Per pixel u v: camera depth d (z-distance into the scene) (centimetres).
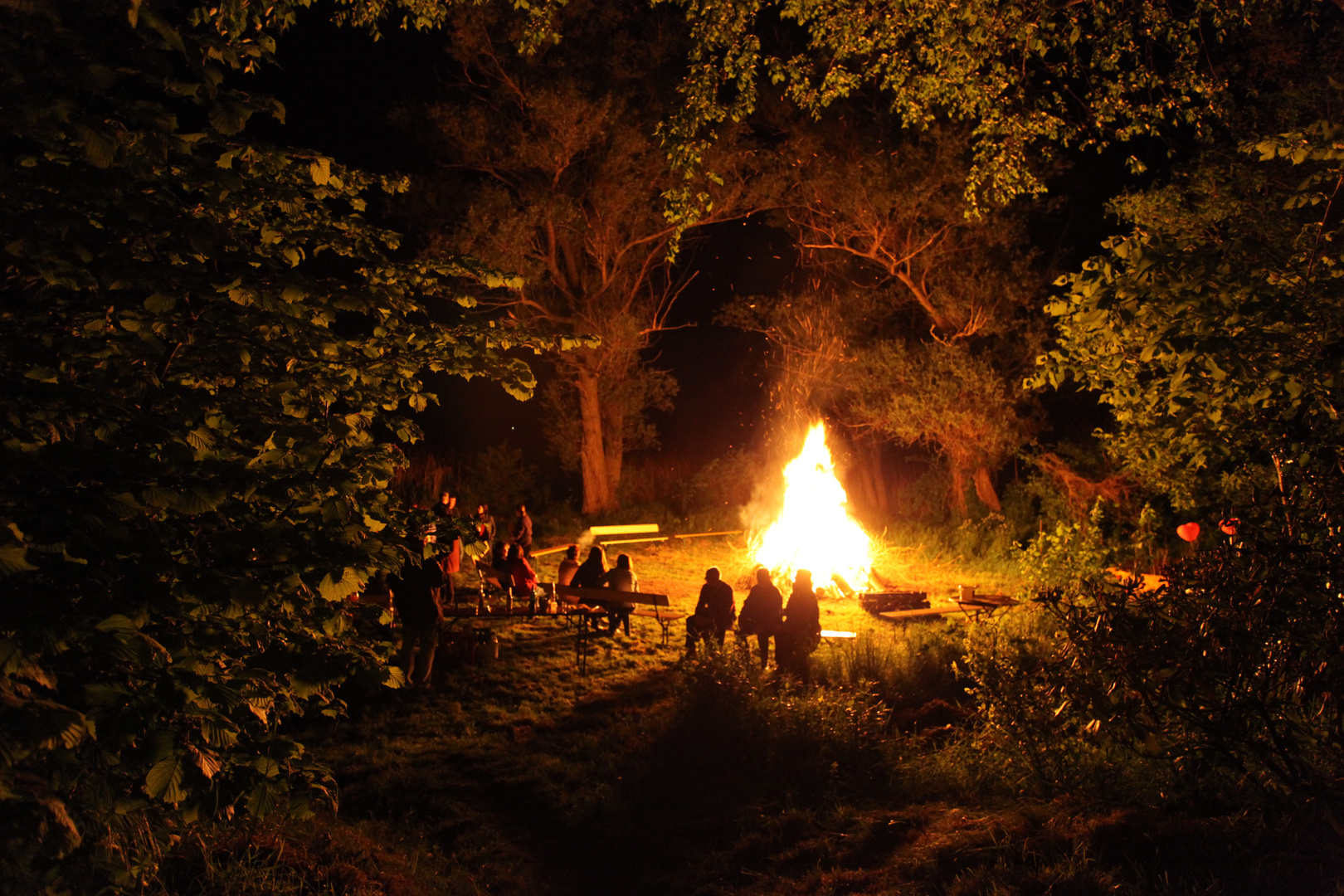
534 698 982
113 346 375
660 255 2580
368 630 952
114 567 314
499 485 2539
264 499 372
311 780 384
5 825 265
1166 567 579
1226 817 503
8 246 336
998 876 469
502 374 548
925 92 1058
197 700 332
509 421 3027
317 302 431
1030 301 2120
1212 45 1386
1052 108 1061
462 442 2969
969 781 665
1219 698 522
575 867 612
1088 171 2169
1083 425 2353
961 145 1961
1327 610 504
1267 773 518
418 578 970
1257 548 535
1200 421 713
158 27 327
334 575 348
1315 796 463
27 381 327
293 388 422
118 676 314
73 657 321
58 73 303
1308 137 658
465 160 2253
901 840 578
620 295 2569
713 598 1116
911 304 2353
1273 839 462
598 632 1268
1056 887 443
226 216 452
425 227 2294
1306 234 625
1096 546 1135
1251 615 523
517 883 578
